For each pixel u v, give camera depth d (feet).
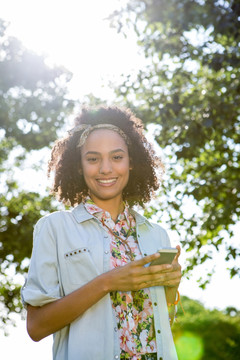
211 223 27.04
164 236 9.29
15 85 31.04
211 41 26.05
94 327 7.89
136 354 7.98
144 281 7.79
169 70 28.19
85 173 8.78
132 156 9.48
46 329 7.88
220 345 63.57
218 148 27.40
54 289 8.08
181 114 25.48
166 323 8.29
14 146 34.71
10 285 35.12
